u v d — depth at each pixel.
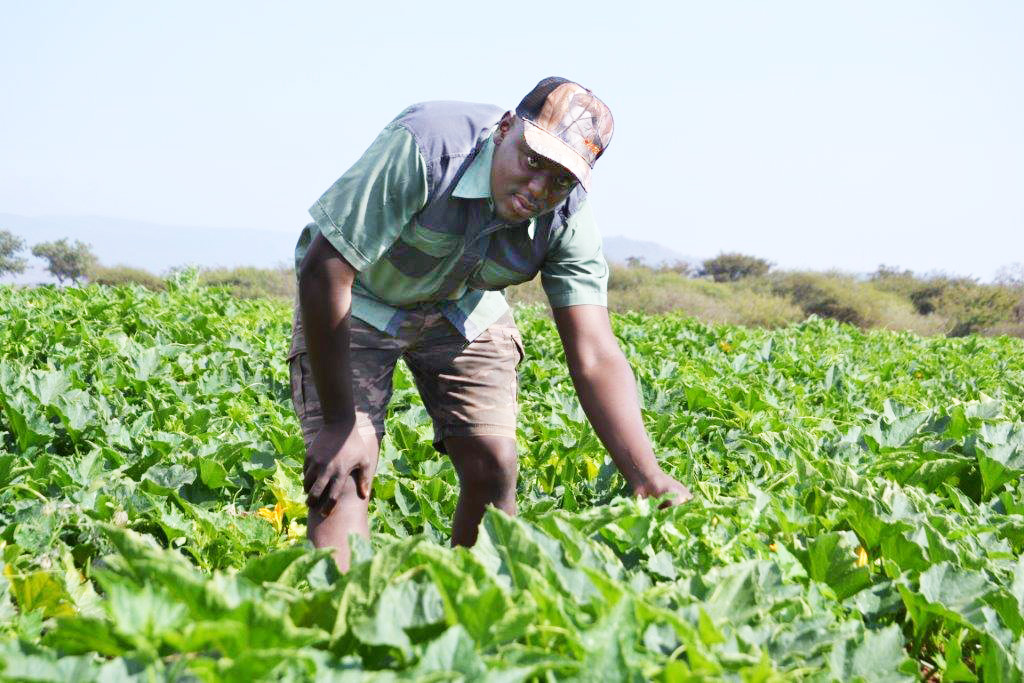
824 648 2.18
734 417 6.33
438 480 4.48
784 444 4.63
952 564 2.71
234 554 3.62
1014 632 2.63
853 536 2.95
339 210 2.94
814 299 36.91
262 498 4.34
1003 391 8.33
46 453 4.38
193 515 3.81
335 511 3.17
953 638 2.58
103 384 5.89
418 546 2.06
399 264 3.28
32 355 6.83
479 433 3.68
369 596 2.02
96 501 3.76
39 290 10.67
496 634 1.92
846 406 6.94
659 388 6.42
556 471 4.99
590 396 3.37
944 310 36.81
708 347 10.92
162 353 6.99
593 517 2.68
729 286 39.34
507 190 3.01
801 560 2.86
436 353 3.63
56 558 3.16
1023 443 4.48
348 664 1.79
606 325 3.45
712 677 1.83
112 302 9.71
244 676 1.65
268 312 10.86
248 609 1.75
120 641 1.84
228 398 6.02
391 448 4.95
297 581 2.21
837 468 3.56
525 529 2.28
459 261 3.25
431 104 3.13
